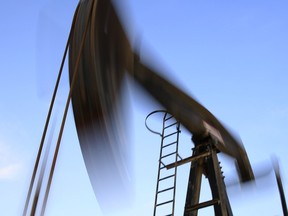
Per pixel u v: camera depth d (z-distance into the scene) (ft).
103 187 19.52
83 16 20.40
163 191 25.67
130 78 23.93
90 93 19.40
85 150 19.88
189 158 27.40
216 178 26.55
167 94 26.86
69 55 20.88
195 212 26.35
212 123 28.76
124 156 20.72
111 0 19.85
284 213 32.30
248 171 32.07
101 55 19.74
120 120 21.45
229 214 25.40
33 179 12.83
